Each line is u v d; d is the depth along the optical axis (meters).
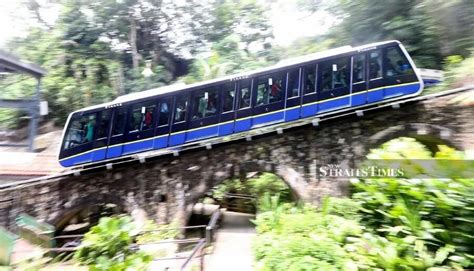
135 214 10.70
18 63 13.01
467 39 13.53
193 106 10.88
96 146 11.10
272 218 7.53
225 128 10.59
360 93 9.80
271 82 10.47
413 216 4.69
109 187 10.97
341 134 9.97
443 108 9.33
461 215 4.30
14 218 10.67
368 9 16.55
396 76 9.65
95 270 5.57
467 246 4.20
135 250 6.69
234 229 11.48
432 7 13.86
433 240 4.41
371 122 9.83
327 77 10.12
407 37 15.20
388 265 4.23
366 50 9.95
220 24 25.41
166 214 10.58
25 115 19.16
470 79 11.17
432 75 12.21
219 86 10.81
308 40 21.98
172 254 8.41
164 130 10.88
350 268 4.43
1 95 19.34
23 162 12.61
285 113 10.23
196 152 10.70
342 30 18.55
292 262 4.89
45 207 10.88
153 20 23.66
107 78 21.55
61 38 21.41
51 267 6.59
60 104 20.02
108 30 22.44
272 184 13.88
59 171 11.91
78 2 21.89
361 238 5.16
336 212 6.83
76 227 11.76
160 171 10.82
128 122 11.09
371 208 5.73
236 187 14.89
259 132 10.65
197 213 13.83
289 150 10.24
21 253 6.93
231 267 7.45
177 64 25.89
